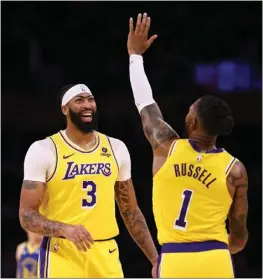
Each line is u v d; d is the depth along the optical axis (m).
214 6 28.41
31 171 8.89
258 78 26.73
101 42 28.75
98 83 27.72
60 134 9.17
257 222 24.95
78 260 8.80
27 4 28.48
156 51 27.88
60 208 8.88
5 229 25.77
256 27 27.94
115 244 9.16
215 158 7.60
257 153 27.28
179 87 26.77
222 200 7.55
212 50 27.94
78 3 28.75
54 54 28.64
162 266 7.59
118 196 9.62
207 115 7.52
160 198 7.63
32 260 14.70
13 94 25.95
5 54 27.91
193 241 7.49
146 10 28.59
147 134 7.94
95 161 9.04
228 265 7.54
